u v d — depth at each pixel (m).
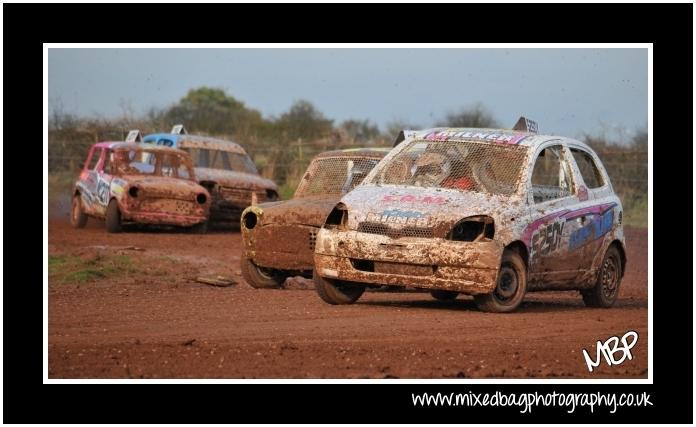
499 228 19.59
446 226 19.58
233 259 32.88
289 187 58.28
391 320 19.03
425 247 19.50
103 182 41.34
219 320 19.05
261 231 23.72
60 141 64.56
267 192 44.69
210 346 16.28
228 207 43.56
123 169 41.53
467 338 17.30
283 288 24.78
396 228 19.81
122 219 40.59
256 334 17.42
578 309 22.06
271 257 23.61
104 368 14.91
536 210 20.56
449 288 19.52
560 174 22.06
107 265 27.70
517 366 15.39
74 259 28.39
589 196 22.50
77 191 43.34
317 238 20.72
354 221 20.28
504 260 19.86
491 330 18.12
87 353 15.81
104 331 17.80
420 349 16.25
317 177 25.61
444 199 20.14
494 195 20.38
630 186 54.41
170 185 40.59
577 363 15.87
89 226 44.41
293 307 20.89
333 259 20.33
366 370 14.84
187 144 45.88
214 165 45.81
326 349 16.12
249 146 64.88
